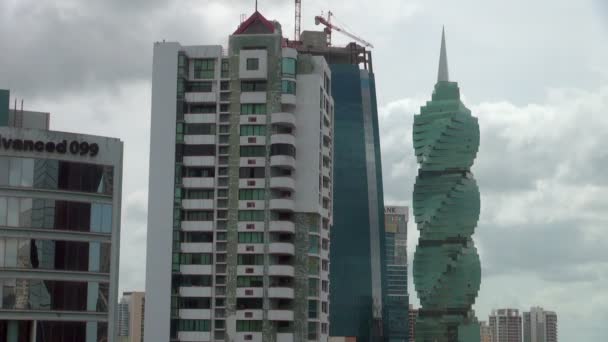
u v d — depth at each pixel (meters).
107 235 144.75
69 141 143.50
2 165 139.62
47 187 141.12
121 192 147.25
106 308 143.12
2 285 136.88
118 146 147.38
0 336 136.12
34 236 139.50
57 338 139.00
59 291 139.75
